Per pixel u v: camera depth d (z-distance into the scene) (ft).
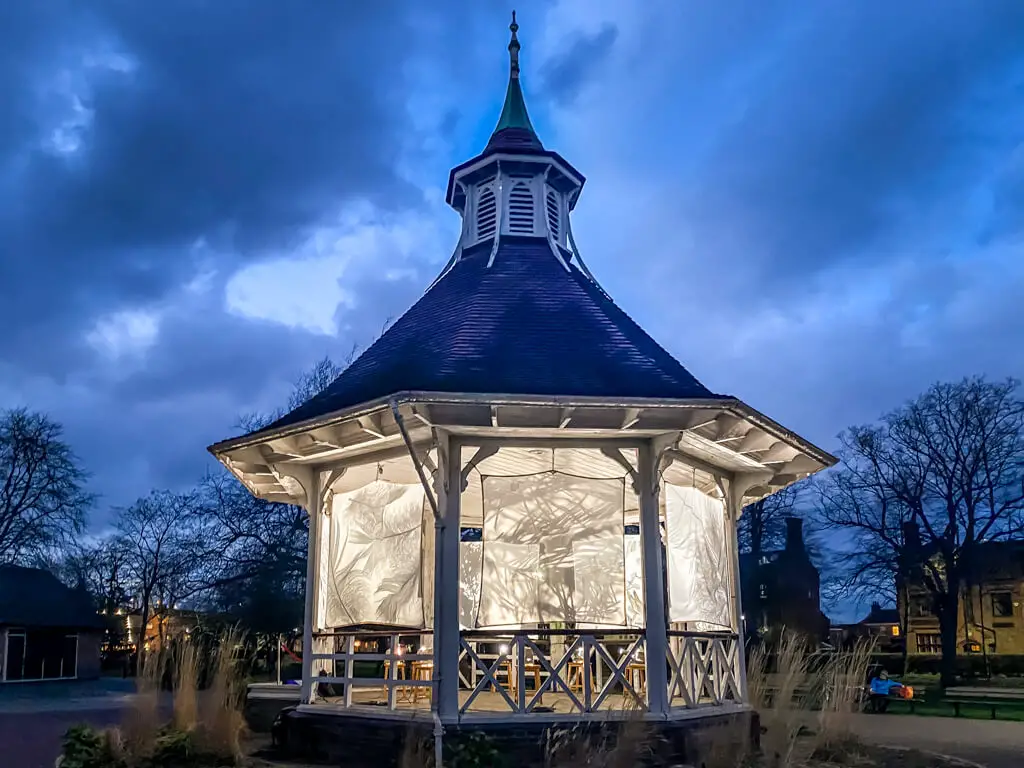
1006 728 59.21
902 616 123.85
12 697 99.66
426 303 43.32
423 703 38.88
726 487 42.24
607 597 35.12
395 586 36.70
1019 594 171.42
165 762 31.78
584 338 37.27
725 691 37.68
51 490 136.87
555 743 30.94
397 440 35.73
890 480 111.75
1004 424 106.93
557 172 48.60
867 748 39.78
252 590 100.68
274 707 49.37
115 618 169.17
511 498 36.11
